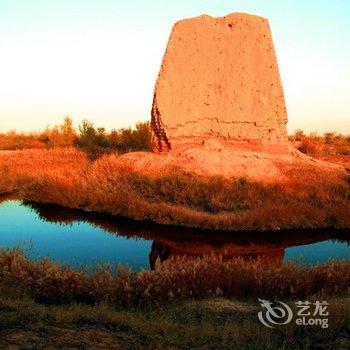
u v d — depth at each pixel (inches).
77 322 243.9
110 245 513.3
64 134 1822.1
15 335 213.2
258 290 322.3
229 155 791.7
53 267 324.5
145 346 218.2
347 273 350.3
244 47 831.7
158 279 310.0
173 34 847.7
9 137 2128.4
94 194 709.3
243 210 650.2
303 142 1507.1
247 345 222.1
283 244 539.2
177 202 686.5
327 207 658.8
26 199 757.9
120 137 1667.1
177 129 830.5
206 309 287.9
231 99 821.9
